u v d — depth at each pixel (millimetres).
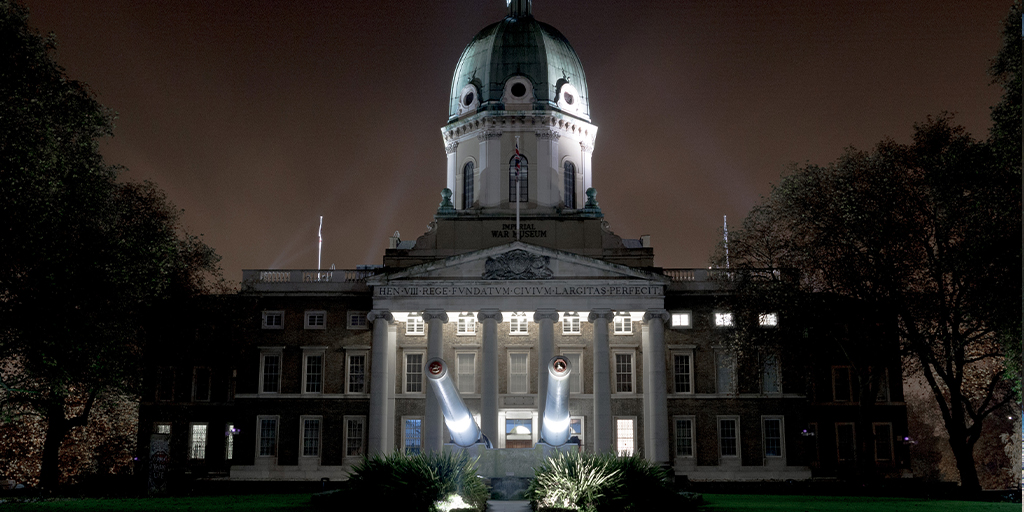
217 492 55156
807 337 55219
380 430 60406
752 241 54469
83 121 34719
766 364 59844
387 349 62594
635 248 64562
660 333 60781
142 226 42375
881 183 47031
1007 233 39688
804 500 40688
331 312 65875
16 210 32062
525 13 74625
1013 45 37250
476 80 71062
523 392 64375
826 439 66500
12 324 33938
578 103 71812
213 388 67938
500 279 61656
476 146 70438
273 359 65312
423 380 65188
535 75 70375
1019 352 39938
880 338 52250
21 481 63688
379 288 62219
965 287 45250
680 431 63312
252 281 66312
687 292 64812
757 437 62781
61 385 37344
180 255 47531
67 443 65062
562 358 31062
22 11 32188
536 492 29141
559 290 61531
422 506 27031
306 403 64438
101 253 37406
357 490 27531
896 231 46844
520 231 65000
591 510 27500
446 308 61562
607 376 60250
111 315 39000
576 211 67625
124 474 60125
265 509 29688
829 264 49781
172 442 66375
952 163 42156
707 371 63844
